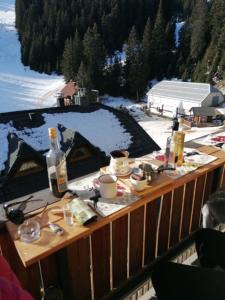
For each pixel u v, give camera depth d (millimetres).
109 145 6496
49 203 1484
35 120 6723
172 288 1362
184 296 1317
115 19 48375
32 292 1642
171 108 28891
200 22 40281
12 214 1340
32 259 1099
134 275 2076
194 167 1870
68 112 7488
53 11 51031
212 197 1979
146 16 52656
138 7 51031
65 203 1479
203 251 1706
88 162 5703
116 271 1969
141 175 1555
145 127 21688
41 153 5781
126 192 1547
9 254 1449
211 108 24359
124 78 38594
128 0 50344
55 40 47406
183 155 1988
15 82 40938
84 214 1299
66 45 42094
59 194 1549
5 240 1398
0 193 4648
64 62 41031
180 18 57375
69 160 5453
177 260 2250
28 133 6293
